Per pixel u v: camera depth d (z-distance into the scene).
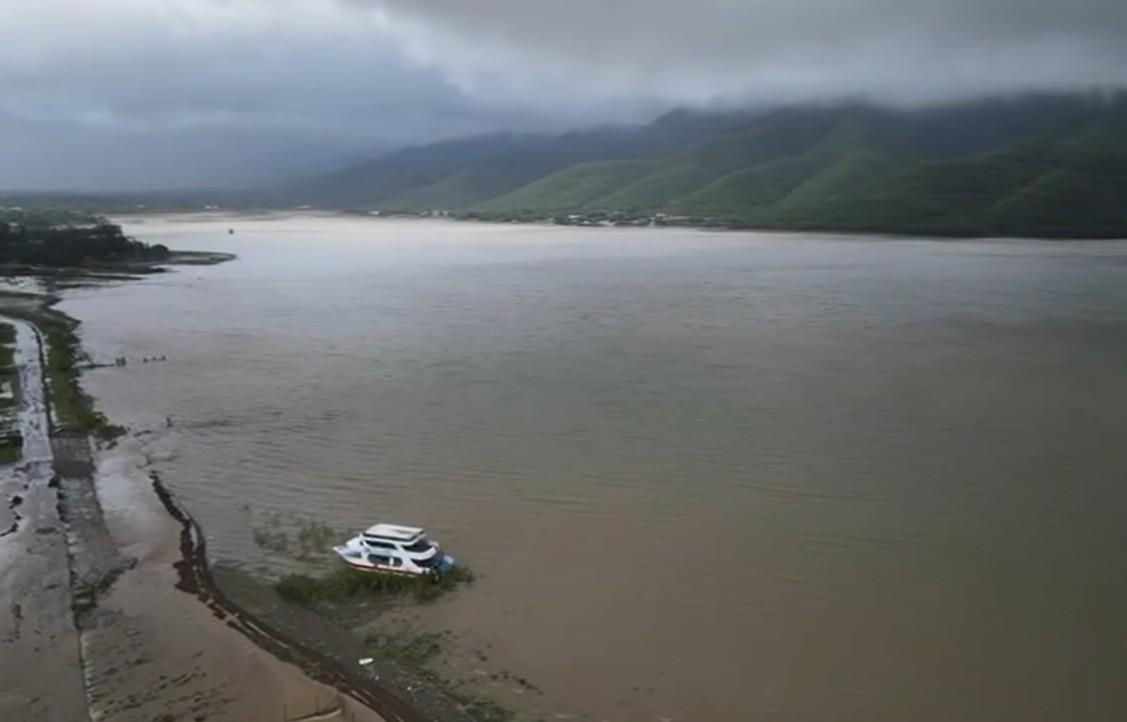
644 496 40.88
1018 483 41.41
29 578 34.00
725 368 67.88
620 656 27.91
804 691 25.92
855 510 38.66
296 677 26.88
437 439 50.44
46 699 26.17
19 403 61.56
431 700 25.75
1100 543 34.88
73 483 44.97
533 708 25.34
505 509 39.78
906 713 24.86
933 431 49.88
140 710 25.59
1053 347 74.38
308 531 38.09
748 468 44.31
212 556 35.91
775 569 33.34
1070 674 26.41
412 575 33.22
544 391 61.31
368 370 69.56
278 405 59.12
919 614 29.91
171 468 46.88
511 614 30.59
